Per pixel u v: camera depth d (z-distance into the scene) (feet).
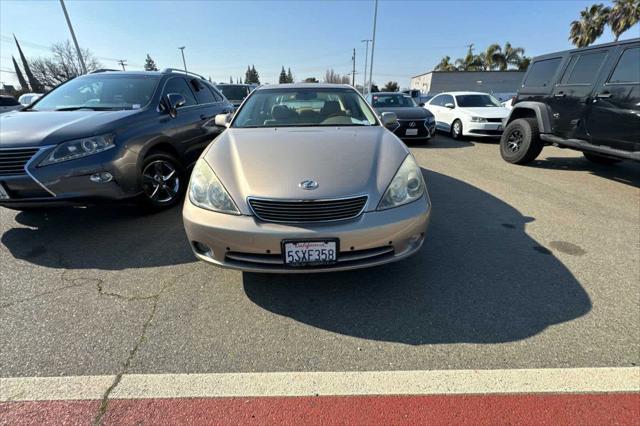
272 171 6.78
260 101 11.25
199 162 7.57
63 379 5.36
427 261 8.68
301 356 5.80
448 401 4.96
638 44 12.89
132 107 11.79
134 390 5.18
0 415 4.80
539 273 8.13
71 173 9.10
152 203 11.68
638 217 11.50
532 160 18.97
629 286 7.59
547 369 5.45
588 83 14.96
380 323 6.55
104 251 9.34
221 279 7.97
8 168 8.84
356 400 5.00
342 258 6.38
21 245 9.73
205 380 5.34
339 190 6.36
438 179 16.44
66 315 6.81
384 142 8.24
